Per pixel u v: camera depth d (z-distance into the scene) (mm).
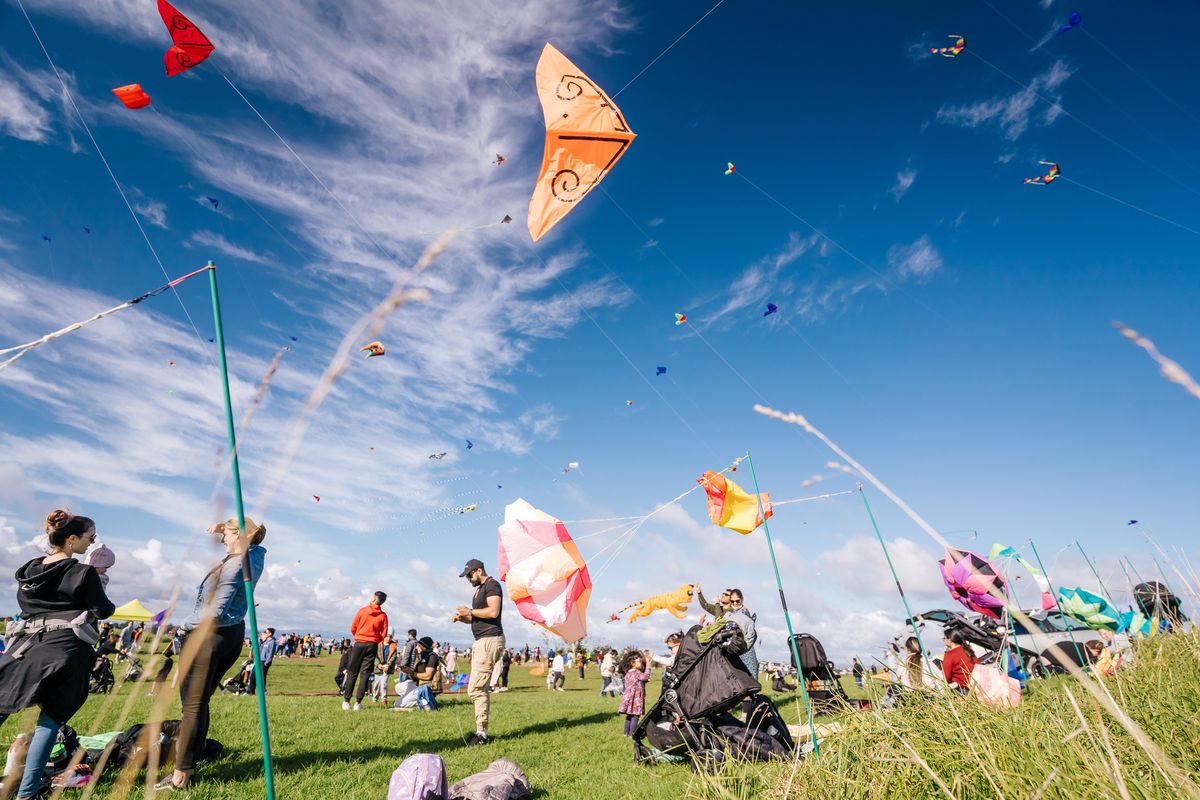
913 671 3570
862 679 3658
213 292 3061
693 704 5152
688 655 5367
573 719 8914
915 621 3668
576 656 27922
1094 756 2141
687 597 5953
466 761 5387
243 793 4086
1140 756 2223
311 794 4129
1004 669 4598
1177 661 3562
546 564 6457
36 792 3594
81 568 3877
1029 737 2514
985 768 2213
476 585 6961
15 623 3770
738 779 3295
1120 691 2799
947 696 3318
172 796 3822
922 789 2529
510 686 20094
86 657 3799
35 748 3592
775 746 4812
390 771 4902
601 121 3582
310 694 12836
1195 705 2770
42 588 3768
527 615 6457
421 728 7281
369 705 10336
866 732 3172
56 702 3670
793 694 8633
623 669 7504
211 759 4953
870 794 2625
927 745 2787
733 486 5406
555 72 3730
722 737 4918
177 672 1122
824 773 2869
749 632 5742
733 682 5051
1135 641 4516
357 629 9227
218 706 8578
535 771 5121
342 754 5449
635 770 5043
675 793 4062
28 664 3605
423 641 12867
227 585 4020
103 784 3994
